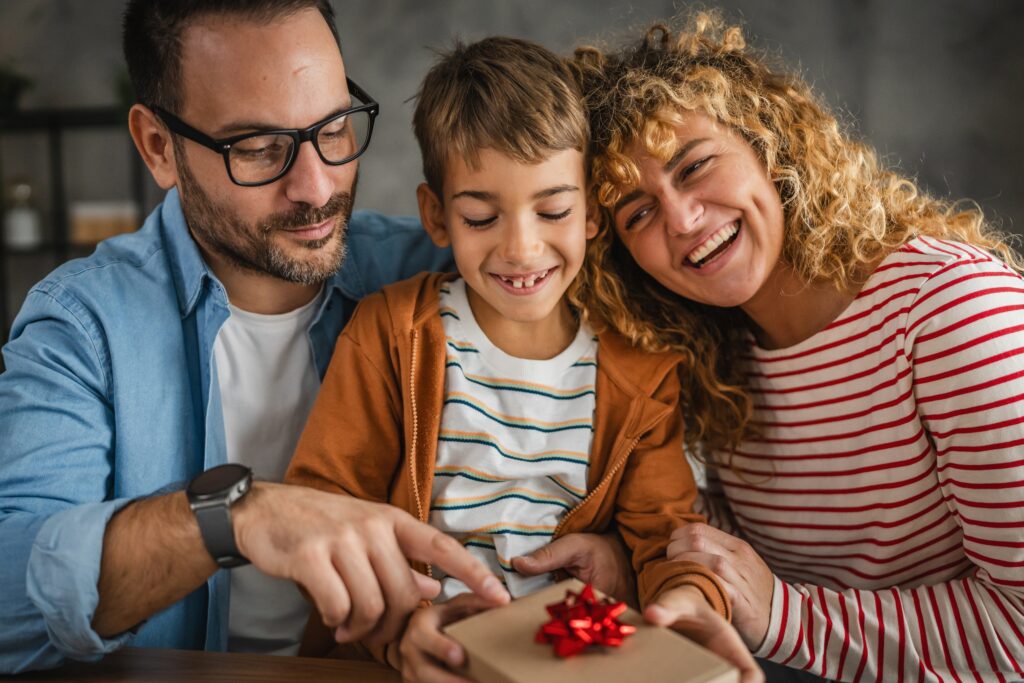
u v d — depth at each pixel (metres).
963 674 1.05
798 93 1.26
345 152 1.17
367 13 4.35
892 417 1.12
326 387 1.14
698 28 1.27
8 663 0.91
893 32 3.78
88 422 1.14
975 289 1.05
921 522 1.16
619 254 1.27
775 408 1.25
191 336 1.25
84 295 1.17
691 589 0.90
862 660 1.05
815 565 1.26
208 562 0.86
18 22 4.62
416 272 1.41
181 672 0.88
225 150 1.09
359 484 1.13
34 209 4.52
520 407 1.12
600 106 1.14
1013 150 3.71
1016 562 1.03
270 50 1.08
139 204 4.53
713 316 1.29
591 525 1.17
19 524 0.95
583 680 0.68
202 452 1.24
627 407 1.15
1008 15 3.66
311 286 1.29
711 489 1.42
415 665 0.78
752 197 1.12
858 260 1.16
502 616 0.78
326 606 0.81
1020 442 1.01
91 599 0.87
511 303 1.09
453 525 1.11
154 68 1.13
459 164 1.06
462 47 1.21
